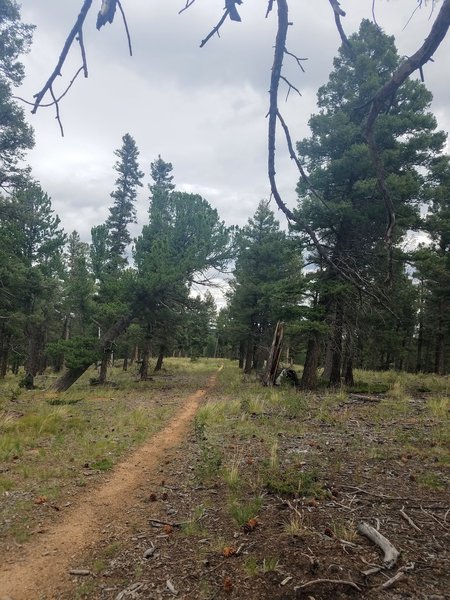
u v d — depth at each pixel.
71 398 16.72
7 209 18.77
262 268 31.77
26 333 31.42
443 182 17.05
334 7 2.09
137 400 16.67
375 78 15.02
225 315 42.44
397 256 15.62
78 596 3.64
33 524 5.08
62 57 2.00
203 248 20.92
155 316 24.39
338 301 17.25
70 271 35.72
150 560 4.15
